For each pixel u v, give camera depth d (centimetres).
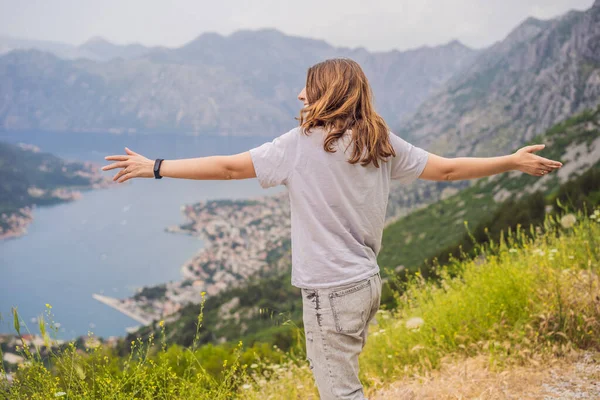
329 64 201
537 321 339
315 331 194
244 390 307
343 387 194
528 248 485
